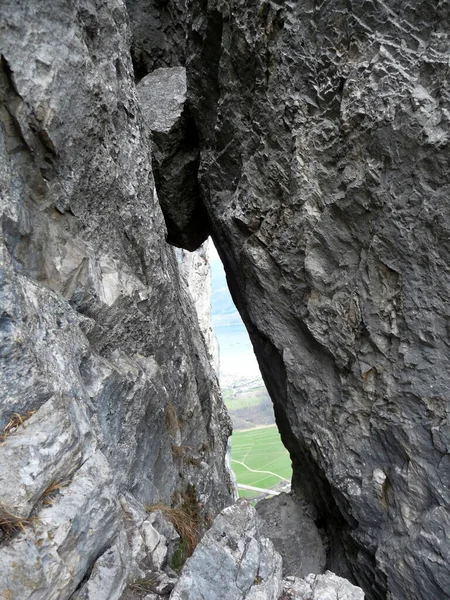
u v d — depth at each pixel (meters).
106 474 2.86
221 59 6.13
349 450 5.39
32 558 2.25
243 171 6.13
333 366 5.56
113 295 4.10
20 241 3.19
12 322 2.49
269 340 6.37
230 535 3.23
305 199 5.24
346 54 4.64
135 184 4.84
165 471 4.79
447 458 4.32
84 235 4.01
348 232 4.96
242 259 6.48
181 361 5.87
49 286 3.41
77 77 3.75
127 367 4.05
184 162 8.25
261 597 2.99
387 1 4.24
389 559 4.88
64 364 2.92
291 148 5.37
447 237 4.02
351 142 4.65
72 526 2.48
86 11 3.94
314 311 5.46
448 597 4.37
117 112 4.52
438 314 4.23
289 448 8.53
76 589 2.61
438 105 3.92
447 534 4.31
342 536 6.29
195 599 2.90
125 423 3.80
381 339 4.77
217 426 9.73
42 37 3.41
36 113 3.32
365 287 4.83
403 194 4.28
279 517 7.87
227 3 5.77
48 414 2.57
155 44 8.98
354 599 3.36
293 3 5.06
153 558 3.32
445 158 3.89
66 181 3.75
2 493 2.30
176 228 9.16
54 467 2.51
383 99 4.27
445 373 4.27
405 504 4.77
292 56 5.14
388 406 4.84
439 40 3.91
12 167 3.24
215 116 7.12
